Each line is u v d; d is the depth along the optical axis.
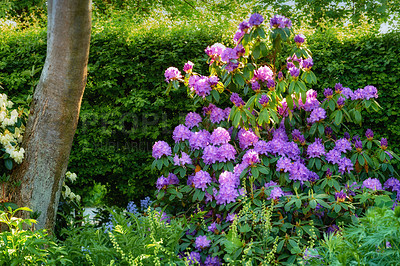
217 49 3.77
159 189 3.54
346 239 2.01
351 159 3.49
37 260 2.06
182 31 4.93
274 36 3.40
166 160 3.52
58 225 3.54
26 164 3.02
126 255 2.36
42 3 6.74
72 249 2.49
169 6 7.82
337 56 4.75
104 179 4.96
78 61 2.92
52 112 2.98
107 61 4.85
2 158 3.07
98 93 4.96
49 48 2.99
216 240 2.99
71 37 2.84
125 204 5.02
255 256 2.60
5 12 7.44
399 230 1.78
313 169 3.47
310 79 3.52
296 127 3.88
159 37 4.89
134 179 4.88
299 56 3.49
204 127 3.92
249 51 3.67
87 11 2.80
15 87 4.75
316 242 2.77
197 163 3.72
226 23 5.16
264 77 3.70
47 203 3.07
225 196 3.09
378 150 3.66
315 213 3.10
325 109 3.71
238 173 3.27
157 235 2.64
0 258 1.94
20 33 5.20
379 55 4.65
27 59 4.85
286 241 2.74
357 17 6.10
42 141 3.01
